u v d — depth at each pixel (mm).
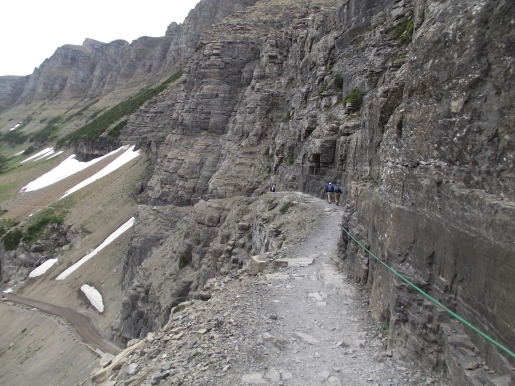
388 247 11133
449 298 8164
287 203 29484
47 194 112375
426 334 8742
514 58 6859
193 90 66688
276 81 56656
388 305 10867
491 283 6793
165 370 9625
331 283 15133
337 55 38938
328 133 30312
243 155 51719
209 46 65500
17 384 43406
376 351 10055
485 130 7465
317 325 11742
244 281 16734
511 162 6793
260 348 10367
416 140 9883
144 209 60812
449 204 8219
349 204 17250
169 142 68500
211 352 10281
